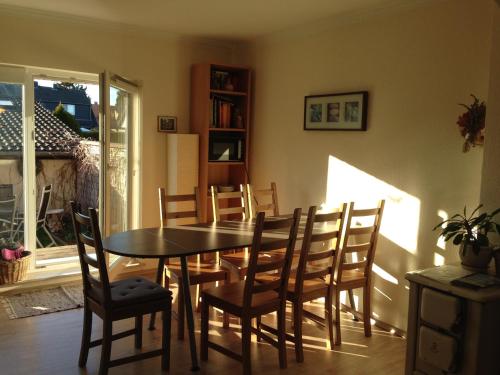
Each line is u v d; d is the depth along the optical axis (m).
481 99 2.88
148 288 2.71
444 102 3.09
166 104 4.70
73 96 6.69
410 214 3.32
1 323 3.35
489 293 2.17
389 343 3.23
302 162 4.27
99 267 2.44
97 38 4.23
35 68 4.02
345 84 3.80
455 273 2.44
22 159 4.12
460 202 3.01
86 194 6.26
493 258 2.55
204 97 4.62
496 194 2.61
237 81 4.88
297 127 4.31
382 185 3.52
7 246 4.05
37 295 3.90
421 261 3.26
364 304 3.33
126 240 2.80
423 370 2.43
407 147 3.34
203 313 2.87
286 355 2.94
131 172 4.59
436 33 3.12
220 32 4.49
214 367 2.82
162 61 4.62
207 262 3.50
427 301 2.35
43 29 3.96
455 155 3.03
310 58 4.14
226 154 4.78
